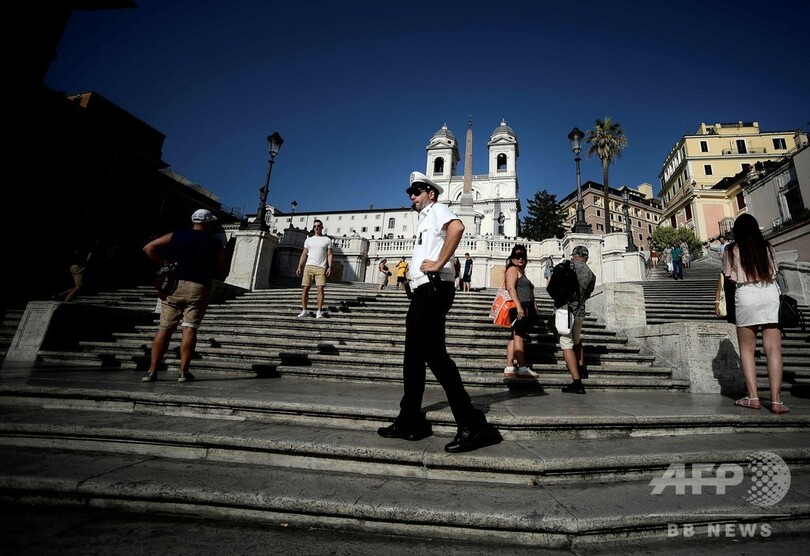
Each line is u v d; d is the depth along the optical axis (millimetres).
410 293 2578
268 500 1779
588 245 10977
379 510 1720
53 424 2451
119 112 25906
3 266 12406
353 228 67375
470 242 19172
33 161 17906
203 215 4223
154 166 27266
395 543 1627
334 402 3025
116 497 1855
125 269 15117
